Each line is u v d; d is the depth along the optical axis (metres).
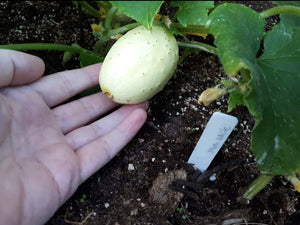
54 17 0.27
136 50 0.18
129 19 0.23
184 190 0.20
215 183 0.21
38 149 0.18
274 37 0.17
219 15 0.16
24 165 0.17
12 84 0.19
